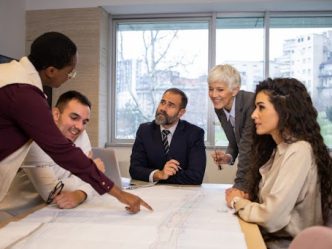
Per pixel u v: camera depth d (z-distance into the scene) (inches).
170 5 134.3
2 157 43.9
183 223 41.7
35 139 41.6
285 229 46.2
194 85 147.2
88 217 44.4
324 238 27.8
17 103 40.3
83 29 135.3
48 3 136.9
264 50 141.0
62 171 56.5
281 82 50.6
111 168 66.6
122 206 50.3
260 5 133.1
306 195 47.3
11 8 130.3
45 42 45.3
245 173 61.7
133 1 133.6
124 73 151.6
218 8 137.4
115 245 33.9
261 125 50.8
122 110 151.9
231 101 74.4
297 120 48.9
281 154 49.8
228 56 144.5
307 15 140.1
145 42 149.9
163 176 74.8
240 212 45.2
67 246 33.6
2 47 125.6
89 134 136.0
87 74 135.6
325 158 48.4
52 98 132.0
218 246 33.7
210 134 143.4
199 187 67.7
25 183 58.0
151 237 36.3
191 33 146.9
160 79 149.5
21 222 41.7
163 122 83.5
